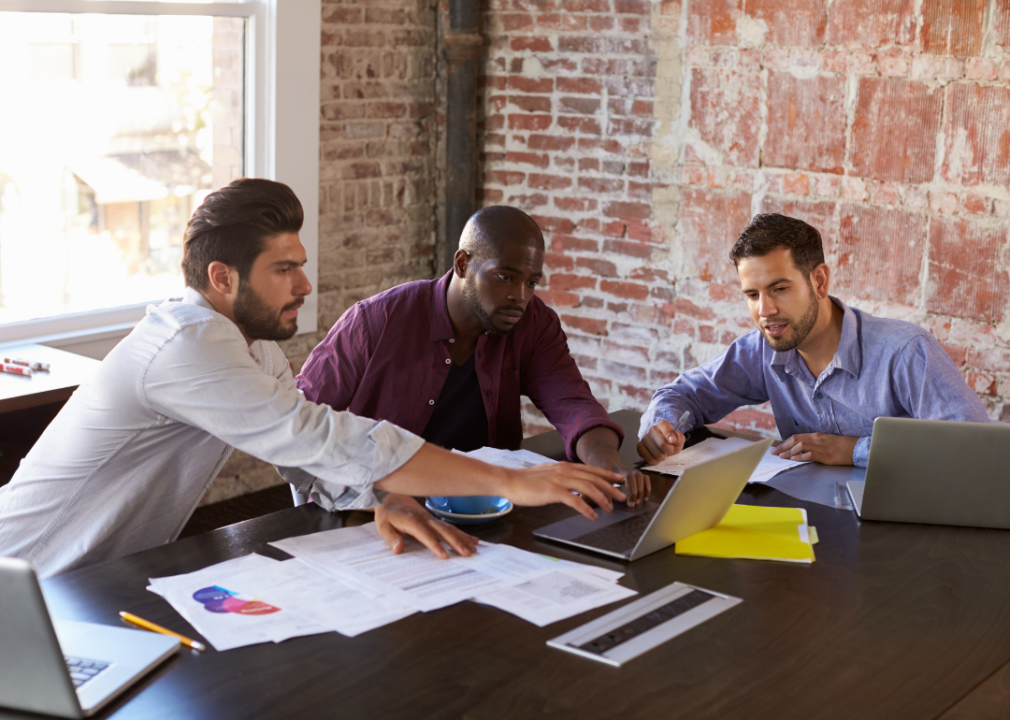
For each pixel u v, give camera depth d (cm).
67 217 337
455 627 135
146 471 174
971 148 304
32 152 324
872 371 224
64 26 324
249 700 116
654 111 368
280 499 386
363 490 165
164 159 359
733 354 244
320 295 400
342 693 118
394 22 404
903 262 323
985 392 315
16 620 108
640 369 392
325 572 151
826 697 120
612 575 154
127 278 358
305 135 379
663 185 372
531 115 402
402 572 152
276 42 364
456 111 410
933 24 304
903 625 140
